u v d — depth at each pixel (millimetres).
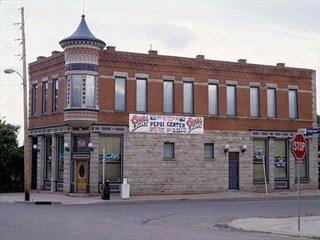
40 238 14734
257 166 42281
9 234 15641
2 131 45500
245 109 42000
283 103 43688
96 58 36875
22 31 34594
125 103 37906
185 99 40000
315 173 44750
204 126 40312
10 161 45000
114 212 25219
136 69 38375
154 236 15727
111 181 37125
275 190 42562
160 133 38656
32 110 42625
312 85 45312
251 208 28219
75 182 37250
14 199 34531
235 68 41750
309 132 23156
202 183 39812
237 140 41438
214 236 16375
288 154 43500
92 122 36406
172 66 39500
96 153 36562
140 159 37875
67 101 36688
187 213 25203
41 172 40906
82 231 16641
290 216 23641
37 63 41906
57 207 28469
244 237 16406
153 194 38031
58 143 39344
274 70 43375
